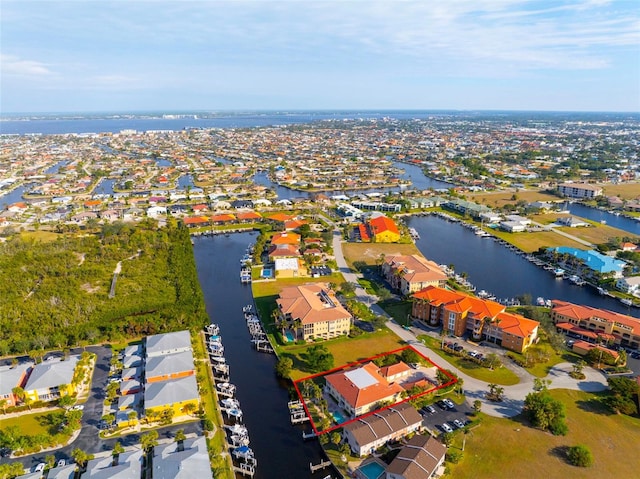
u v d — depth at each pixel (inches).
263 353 7495.1
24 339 7327.8
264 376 6875.0
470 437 5516.7
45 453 5191.9
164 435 5492.1
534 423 5738.2
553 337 7519.7
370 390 6023.6
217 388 6530.5
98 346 7524.6
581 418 5866.1
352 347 7588.6
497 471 5000.0
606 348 7470.5
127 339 7780.5
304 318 7736.2
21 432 5526.6
